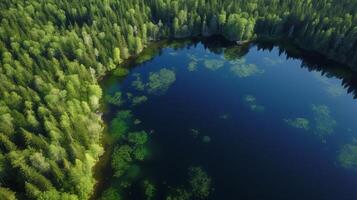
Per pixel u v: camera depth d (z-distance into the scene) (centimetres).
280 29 13738
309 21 12938
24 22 12250
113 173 8162
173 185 7912
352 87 11581
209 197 7644
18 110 8612
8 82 9156
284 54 13262
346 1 13625
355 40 11744
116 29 12488
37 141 7519
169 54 13175
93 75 11106
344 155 8869
